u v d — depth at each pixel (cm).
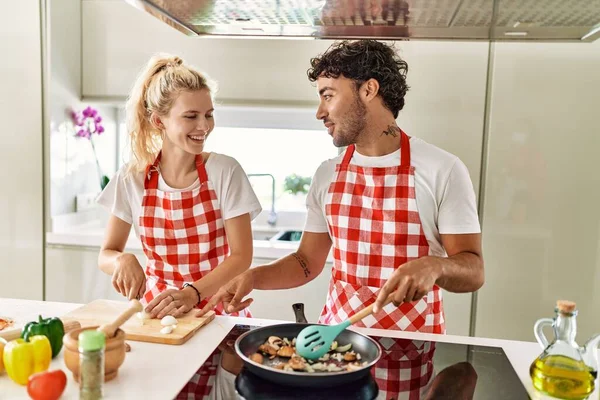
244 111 302
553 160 238
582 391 95
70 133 282
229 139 309
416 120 246
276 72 260
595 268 238
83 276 268
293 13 139
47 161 267
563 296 242
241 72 262
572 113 235
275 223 308
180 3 130
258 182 310
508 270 245
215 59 263
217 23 153
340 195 152
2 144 270
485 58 238
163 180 170
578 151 236
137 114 169
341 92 141
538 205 241
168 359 110
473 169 245
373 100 143
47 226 271
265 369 96
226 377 102
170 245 171
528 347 124
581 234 239
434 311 147
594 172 236
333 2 127
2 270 276
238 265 159
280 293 251
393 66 142
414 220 145
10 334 109
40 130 265
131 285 142
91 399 85
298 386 99
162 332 120
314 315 251
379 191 147
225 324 132
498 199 243
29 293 274
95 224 299
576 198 238
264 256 251
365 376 105
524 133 239
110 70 275
